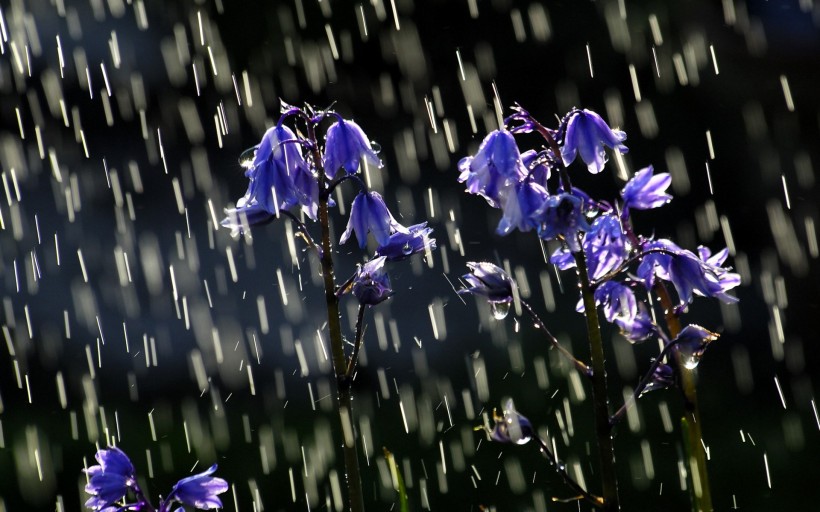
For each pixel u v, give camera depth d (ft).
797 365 38.14
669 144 51.60
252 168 10.81
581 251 9.84
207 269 47.14
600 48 53.67
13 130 55.72
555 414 32.60
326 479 28.48
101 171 54.60
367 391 37.29
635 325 11.21
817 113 48.19
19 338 42.39
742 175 49.47
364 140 10.88
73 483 29.99
